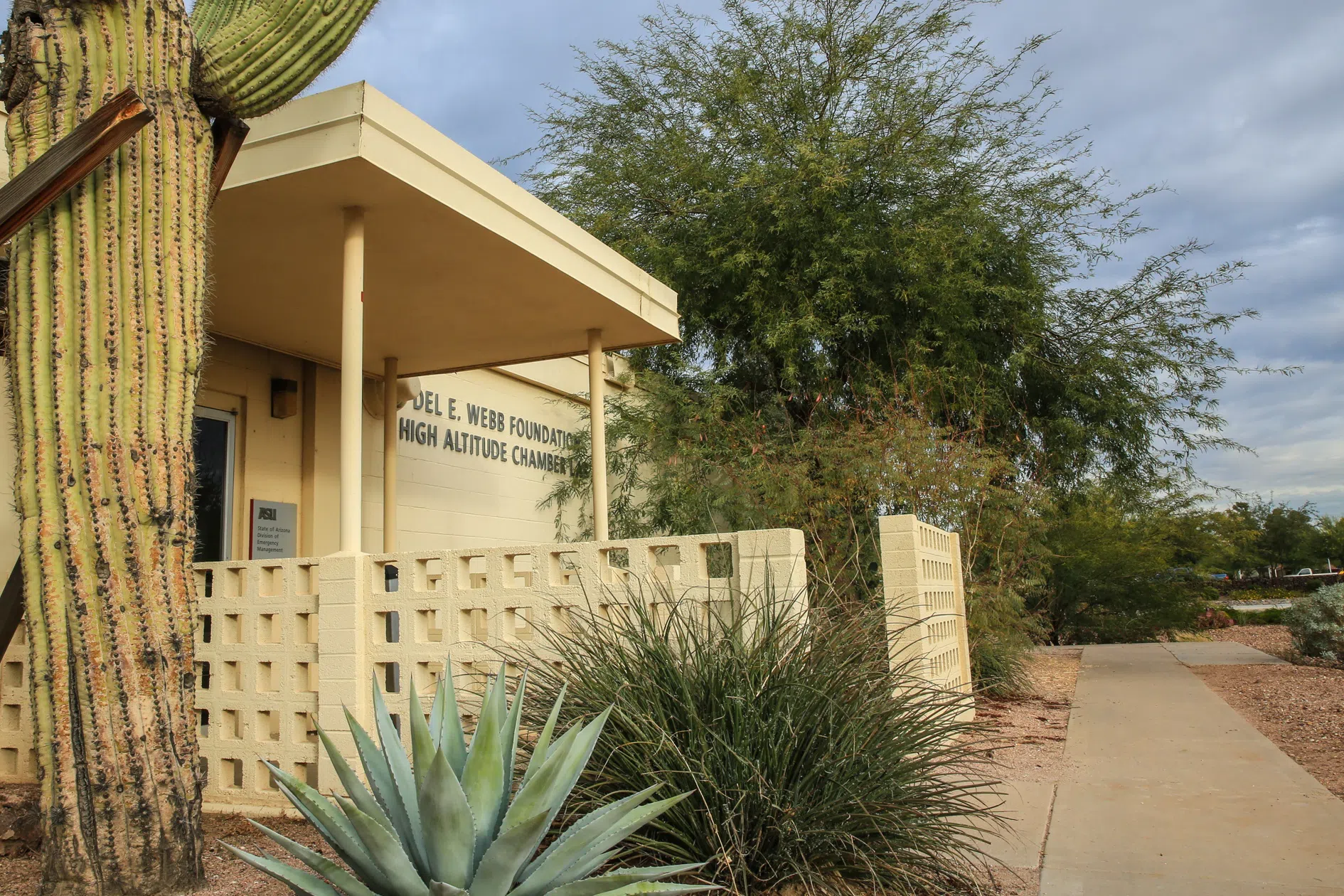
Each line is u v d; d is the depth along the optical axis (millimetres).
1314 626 12477
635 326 9250
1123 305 14875
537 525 13219
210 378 9039
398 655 5816
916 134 14492
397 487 10906
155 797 4035
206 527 8914
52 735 3955
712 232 14898
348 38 4902
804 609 4773
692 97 15875
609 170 15891
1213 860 4332
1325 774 6121
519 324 9078
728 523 11992
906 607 5660
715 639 4512
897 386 12078
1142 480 15031
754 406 14531
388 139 5941
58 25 4332
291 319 8688
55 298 4102
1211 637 19953
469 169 6621
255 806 5902
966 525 10367
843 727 3975
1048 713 9109
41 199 3906
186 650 4258
